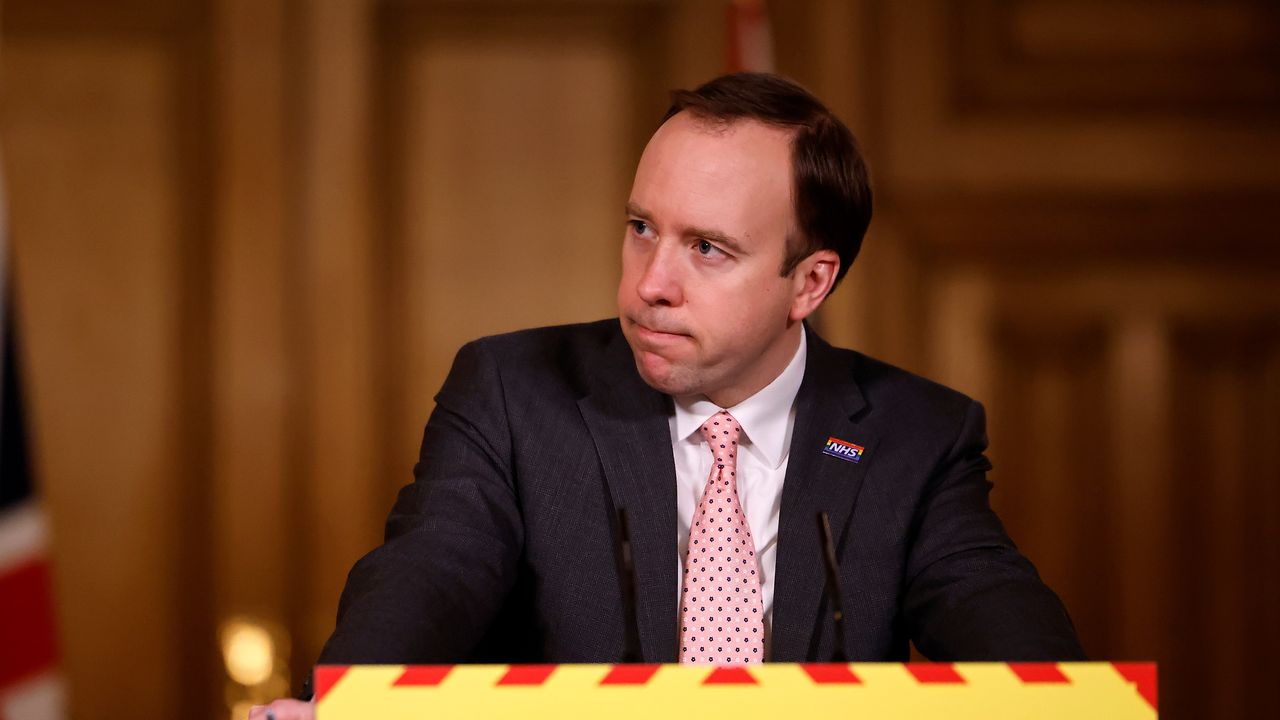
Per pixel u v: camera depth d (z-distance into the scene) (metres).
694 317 4.45
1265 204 12.51
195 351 11.97
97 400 11.89
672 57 12.22
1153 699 3.12
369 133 12.11
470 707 3.01
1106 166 12.47
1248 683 12.46
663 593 4.67
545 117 12.27
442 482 4.82
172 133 11.98
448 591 4.30
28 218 11.84
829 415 5.12
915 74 12.41
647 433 4.95
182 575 11.93
